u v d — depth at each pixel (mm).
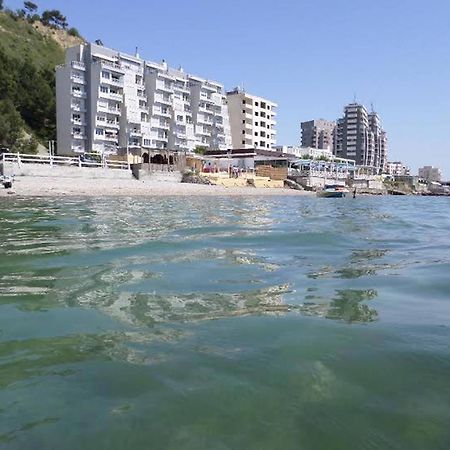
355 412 3439
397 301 6484
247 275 8188
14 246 11000
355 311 5977
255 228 15953
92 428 3217
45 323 5438
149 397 3639
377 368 4184
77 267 8695
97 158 57188
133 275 8062
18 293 6789
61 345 4738
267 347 4676
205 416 3363
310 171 80750
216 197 43500
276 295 6785
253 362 4301
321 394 3699
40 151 78500
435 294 6887
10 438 3107
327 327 5309
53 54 121250
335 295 6801
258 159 84062
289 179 75812
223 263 9297
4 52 92938
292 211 26891
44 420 3328
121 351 4574
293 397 3648
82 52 83125
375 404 3557
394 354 4500
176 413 3404
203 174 58969
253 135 120125
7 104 75750
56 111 82812
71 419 3334
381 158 183500
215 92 107812
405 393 3732
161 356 4445
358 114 171875
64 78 81250
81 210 22141
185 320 5578
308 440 3090
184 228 15500
